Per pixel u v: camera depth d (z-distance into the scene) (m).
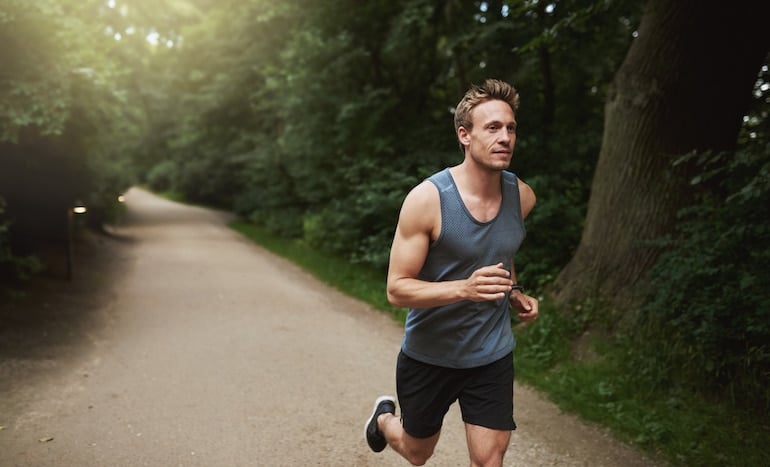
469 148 1.76
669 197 4.39
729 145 4.43
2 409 3.57
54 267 9.09
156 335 5.63
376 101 9.73
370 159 9.74
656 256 4.42
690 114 4.35
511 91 1.75
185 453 3.01
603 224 4.75
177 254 12.77
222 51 19.91
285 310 6.96
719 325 3.56
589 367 4.25
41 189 8.23
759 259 3.53
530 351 4.75
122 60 10.77
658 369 3.85
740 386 3.49
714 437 3.19
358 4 10.02
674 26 4.28
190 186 30.84
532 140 7.80
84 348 5.08
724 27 4.16
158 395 3.91
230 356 4.91
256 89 19.36
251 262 11.65
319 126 10.99
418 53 10.13
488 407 1.90
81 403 3.73
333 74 10.64
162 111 32.94
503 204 1.82
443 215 1.74
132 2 18.70
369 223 9.73
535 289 6.20
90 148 9.30
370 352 5.18
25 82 5.81
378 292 7.97
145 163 38.59
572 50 7.75
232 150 23.53
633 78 4.55
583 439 3.29
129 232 18.28
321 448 3.09
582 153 7.51
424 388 1.98
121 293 7.96
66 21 5.95
